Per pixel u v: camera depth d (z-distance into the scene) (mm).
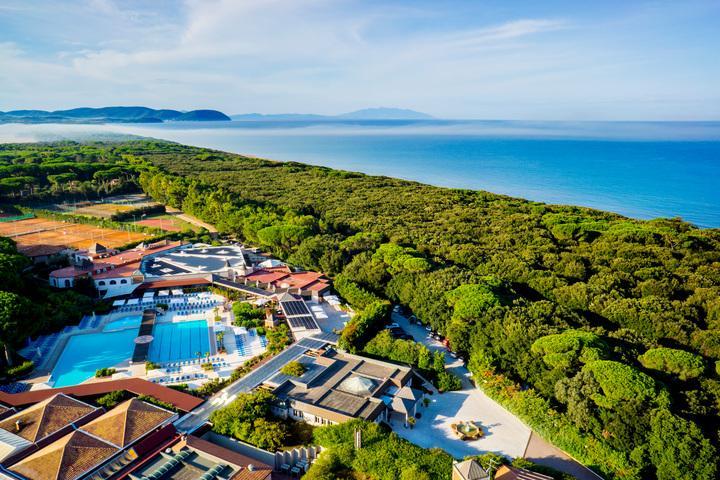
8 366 79375
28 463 53062
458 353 90688
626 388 61719
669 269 120062
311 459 62156
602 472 59562
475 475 52531
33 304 85812
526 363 77000
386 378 78250
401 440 61062
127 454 56125
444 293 98438
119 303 108875
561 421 65750
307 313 105625
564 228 152625
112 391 72062
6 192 192500
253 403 67875
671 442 56812
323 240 141375
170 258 140250
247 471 53562
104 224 173750
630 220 174375
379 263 119500
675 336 84938
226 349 91562
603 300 99250
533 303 92812
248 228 159250
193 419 67625
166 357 88000
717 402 63938
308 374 79312
